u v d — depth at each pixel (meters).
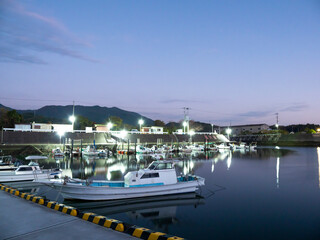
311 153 89.06
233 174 41.72
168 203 23.27
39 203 12.73
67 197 23.08
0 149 67.25
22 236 8.13
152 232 7.89
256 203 23.61
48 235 8.20
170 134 118.88
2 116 101.00
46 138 80.50
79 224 9.34
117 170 45.47
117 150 83.19
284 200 24.69
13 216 10.40
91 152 74.12
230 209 21.64
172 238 7.31
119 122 145.62
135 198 23.75
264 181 35.25
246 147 121.56
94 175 39.66
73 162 58.28
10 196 14.67
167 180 25.59
